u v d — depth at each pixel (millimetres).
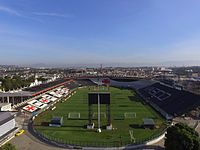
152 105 136250
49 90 184125
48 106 134125
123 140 73500
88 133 81250
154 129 85812
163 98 141000
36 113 113625
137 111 119812
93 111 119562
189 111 99438
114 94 188000
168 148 58125
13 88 183875
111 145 68875
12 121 83688
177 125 62062
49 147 68250
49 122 96250
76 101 152750
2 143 69750
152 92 175500
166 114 105625
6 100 136625
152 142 71375
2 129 76125
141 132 82312
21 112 114375
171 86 175500
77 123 95062
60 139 74375
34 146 68875
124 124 93688
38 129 86188
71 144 69125
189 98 111938
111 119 102125
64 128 87500
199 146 56875
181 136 56594
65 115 110188
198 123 90375
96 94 86250
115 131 83688
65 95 180500
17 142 72250
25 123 95250
